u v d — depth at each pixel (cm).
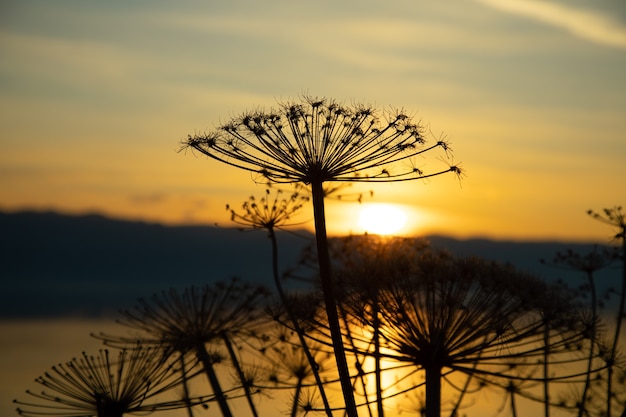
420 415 1012
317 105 908
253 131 895
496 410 1053
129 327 1014
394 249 1053
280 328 1063
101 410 834
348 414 865
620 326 1007
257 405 963
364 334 980
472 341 932
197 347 1009
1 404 1323
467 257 1002
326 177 895
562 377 908
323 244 887
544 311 927
